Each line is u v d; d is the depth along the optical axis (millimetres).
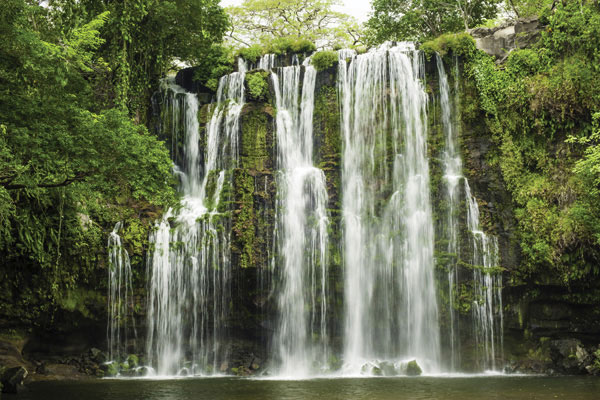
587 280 26875
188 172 34094
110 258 27781
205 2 36219
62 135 19203
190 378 25859
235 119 32625
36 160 19219
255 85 33188
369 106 32406
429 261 29094
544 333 28188
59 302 26375
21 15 19234
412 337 28688
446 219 29484
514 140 30234
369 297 29328
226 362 28766
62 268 26516
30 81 20203
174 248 28828
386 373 26969
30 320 26094
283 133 32906
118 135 20906
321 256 29438
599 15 29516
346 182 31844
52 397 18844
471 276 28406
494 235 28953
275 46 38156
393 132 31938
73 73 22125
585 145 28562
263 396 18812
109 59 32688
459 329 28266
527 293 28203
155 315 28359
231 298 28609
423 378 24719
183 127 34906
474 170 30547
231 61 37625
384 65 32594
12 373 21094
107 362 27516
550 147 29375
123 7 32469
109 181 21125
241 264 28188
